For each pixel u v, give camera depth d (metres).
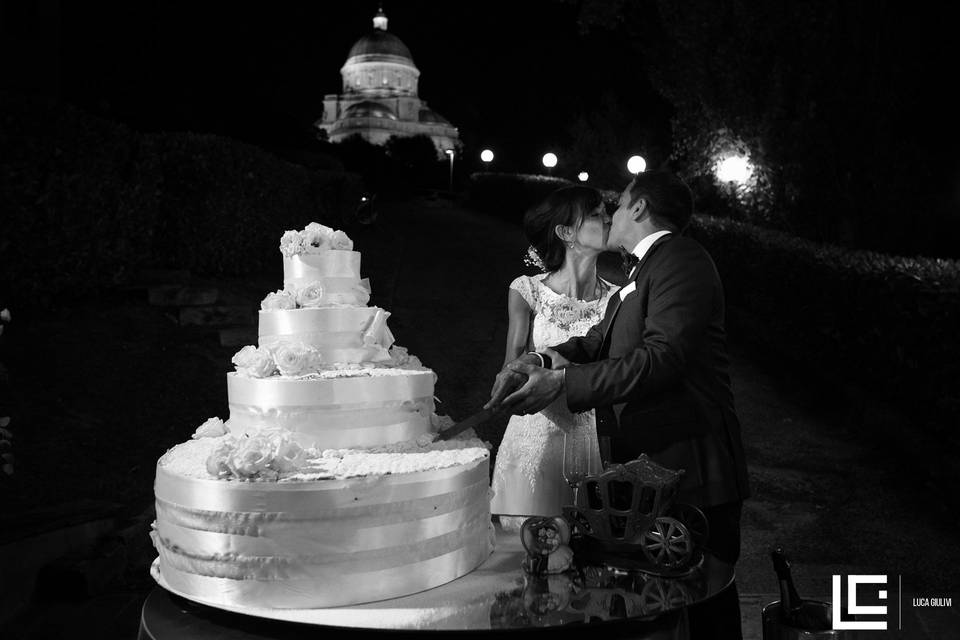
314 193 15.24
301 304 2.37
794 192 13.69
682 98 16.22
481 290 12.80
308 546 1.79
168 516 1.90
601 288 3.56
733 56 14.70
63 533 4.42
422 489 1.90
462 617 1.76
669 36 15.71
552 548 2.07
